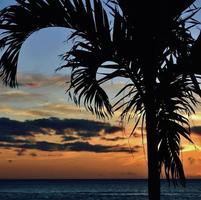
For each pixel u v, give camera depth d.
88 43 4.35
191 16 4.18
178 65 4.30
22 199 53.88
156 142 4.41
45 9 4.35
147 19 4.19
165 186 115.44
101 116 4.96
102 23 4.28
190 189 101.44
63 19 4.36
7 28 4.45
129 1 4.17
